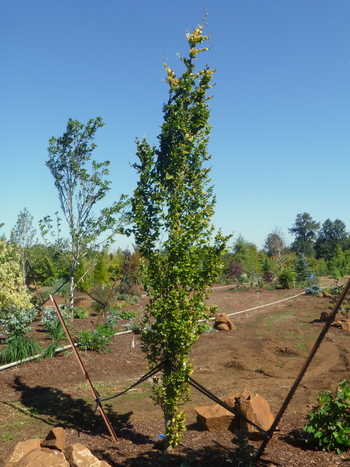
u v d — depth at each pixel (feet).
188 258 16.88
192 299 17.06
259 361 35.81
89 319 55.52
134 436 20.30
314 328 50.49
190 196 17.74
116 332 48.73
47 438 15.55
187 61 18.35
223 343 44.37
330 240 277.44
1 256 39.75
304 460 15.47
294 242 294.05
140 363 36.63
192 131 18.37
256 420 18.31
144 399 27.17
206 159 18.28
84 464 13.51
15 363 34.73
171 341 17.19
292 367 33.60
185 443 18.34
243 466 15.10
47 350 37.70
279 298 83.25
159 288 17.47
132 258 81.56
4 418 23.89
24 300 39.81
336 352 37.88
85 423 22.89
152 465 16.14
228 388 28.76
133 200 18.49
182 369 16.92
